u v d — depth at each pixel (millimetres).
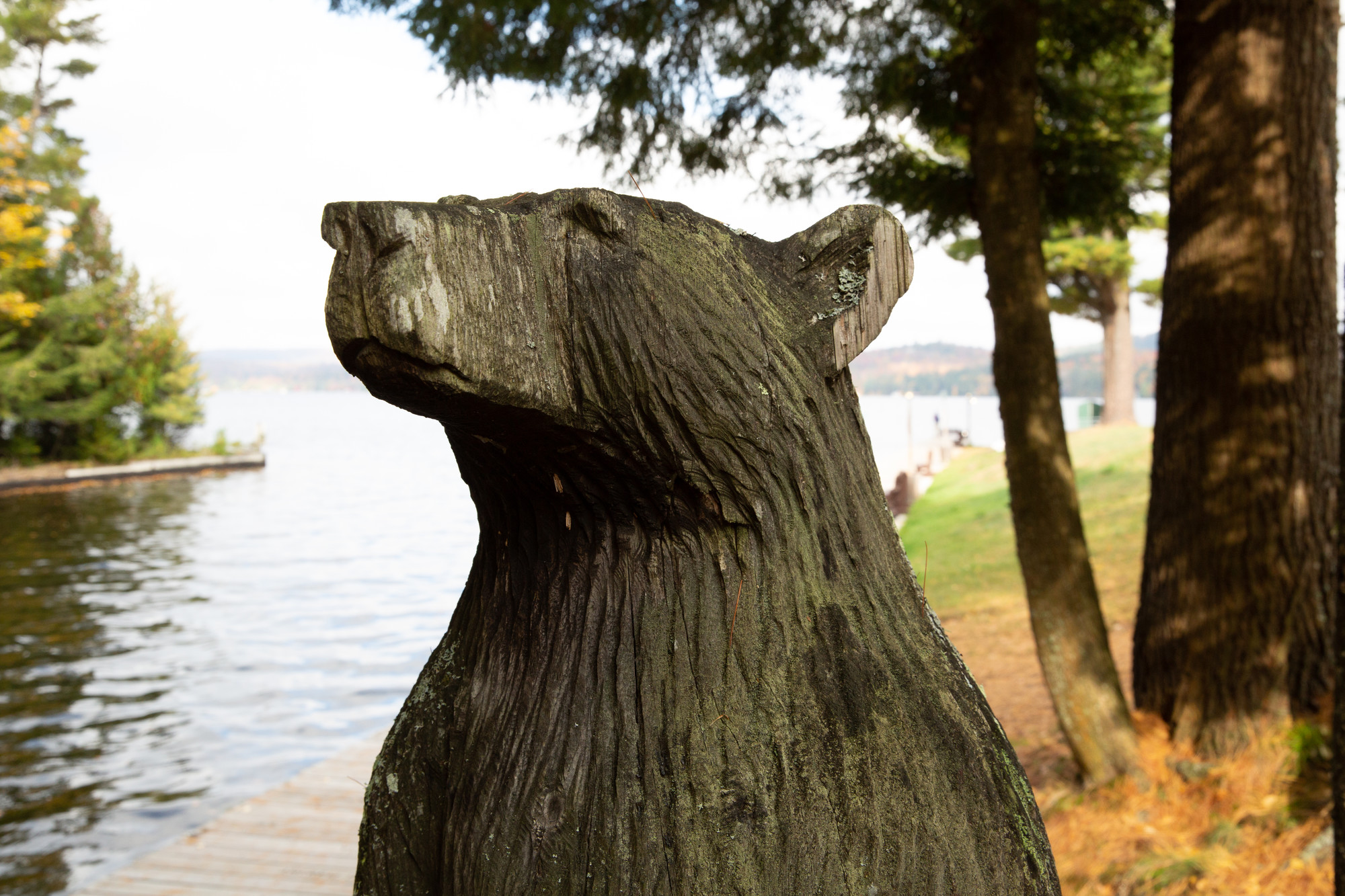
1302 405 3844
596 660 959
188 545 18688
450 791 1019
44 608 13133
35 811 6328
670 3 4691
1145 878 3445
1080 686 4270
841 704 930
